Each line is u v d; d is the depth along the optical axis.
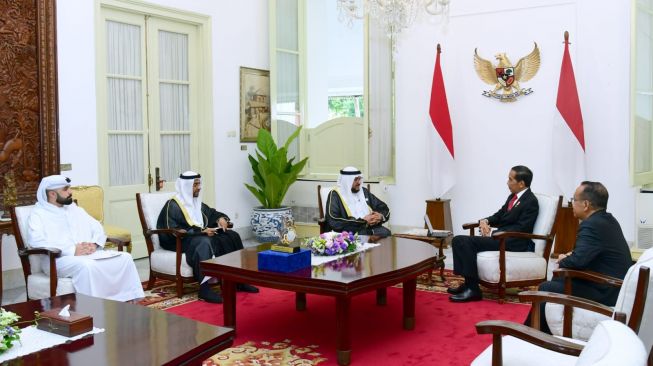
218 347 2.43
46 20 5.41
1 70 5.13
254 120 7.88
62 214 4.44
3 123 5.15
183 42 7.09
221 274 3.84
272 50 7.77
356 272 3.57
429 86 7.05
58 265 4.18
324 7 8.96
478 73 6.73
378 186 7.05
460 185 6.93
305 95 8.26
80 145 5.88
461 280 5.36
